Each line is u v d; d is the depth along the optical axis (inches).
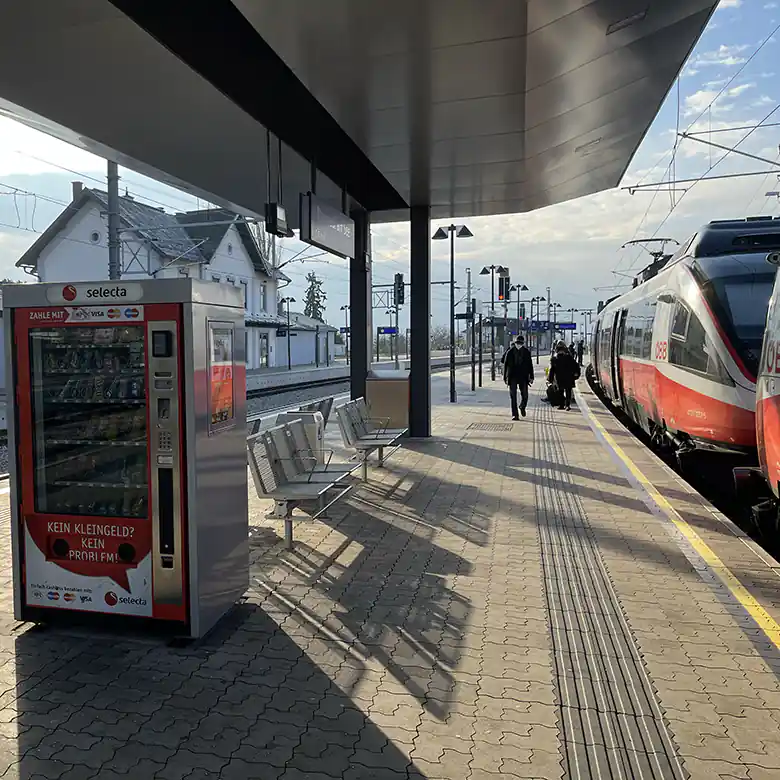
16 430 173.8
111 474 171.8
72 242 1642.5
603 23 214.1
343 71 241.6
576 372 738.2
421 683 146.5
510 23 208.7
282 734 127.5
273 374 1790.1
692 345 379.2
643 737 126.2
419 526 268.2
